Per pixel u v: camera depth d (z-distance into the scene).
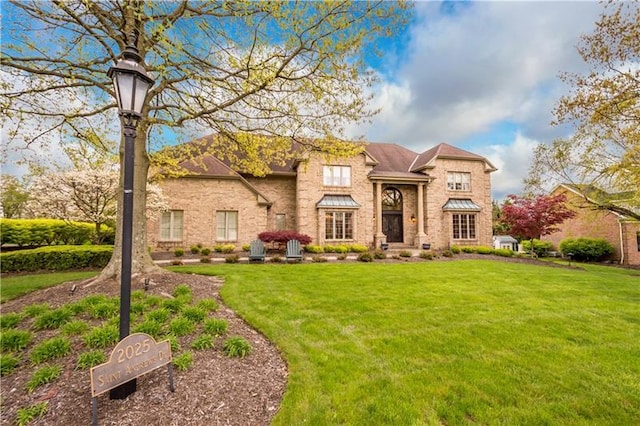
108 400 3.02
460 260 15.53
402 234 23.05
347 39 6.44
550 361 4.17
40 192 12.48
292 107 7.48
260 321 5.37
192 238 17.98
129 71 3.20
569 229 24.80
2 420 2.76
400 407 3.09
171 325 4.54
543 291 8.32
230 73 6.62
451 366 3.98
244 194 18.92
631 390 3.48
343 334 5.02
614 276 11.67
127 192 3.20
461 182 23.19
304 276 9.79
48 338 4.21
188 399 3.11
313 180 20.44
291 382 3.52
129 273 3.14
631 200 13.00
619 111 10.45
